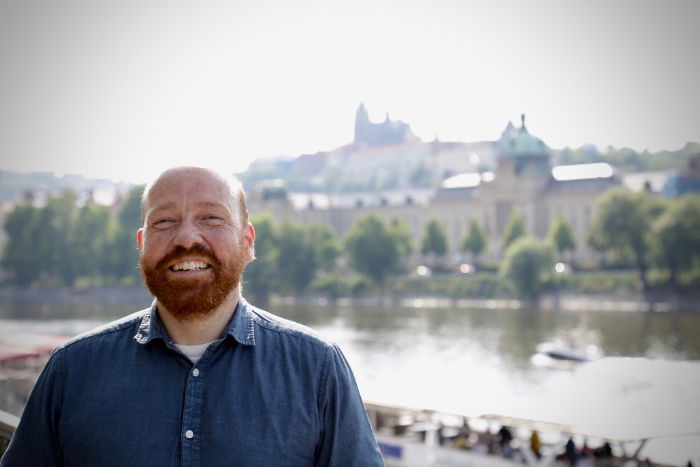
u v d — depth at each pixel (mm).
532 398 13844
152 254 2486
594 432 11992
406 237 107750
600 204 86812
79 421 2402
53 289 104000
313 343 2545
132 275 101562
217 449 2346
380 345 57750
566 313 80188
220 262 2492
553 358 44188
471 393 14625
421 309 89062
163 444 2363
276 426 2389
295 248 101562
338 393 2504
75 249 104750
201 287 2445
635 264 85250
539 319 75188
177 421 2395
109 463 2350
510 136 121312
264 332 2555
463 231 123812
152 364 2471
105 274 103375
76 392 2459
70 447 2402
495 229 118188
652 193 105312
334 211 136375
